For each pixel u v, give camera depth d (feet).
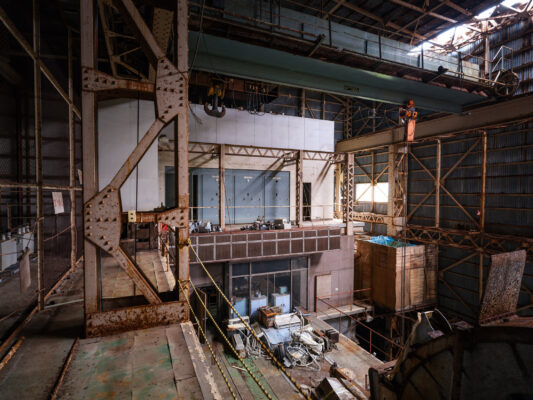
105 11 25.55
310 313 59.31
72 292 20.56
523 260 9.06
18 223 27.40
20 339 13.74
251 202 62.69
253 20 32.78
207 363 12.02
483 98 58.03
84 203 13.99
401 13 64.54
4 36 24.29
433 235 69.26
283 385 36.91
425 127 70.23
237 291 52.37
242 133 61.41
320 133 69.15
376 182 88.12
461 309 63.36
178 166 15.46
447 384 9.20
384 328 68.54
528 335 7.05
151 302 15.20
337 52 39.75
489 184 58.70
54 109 31.19
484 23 69.41
